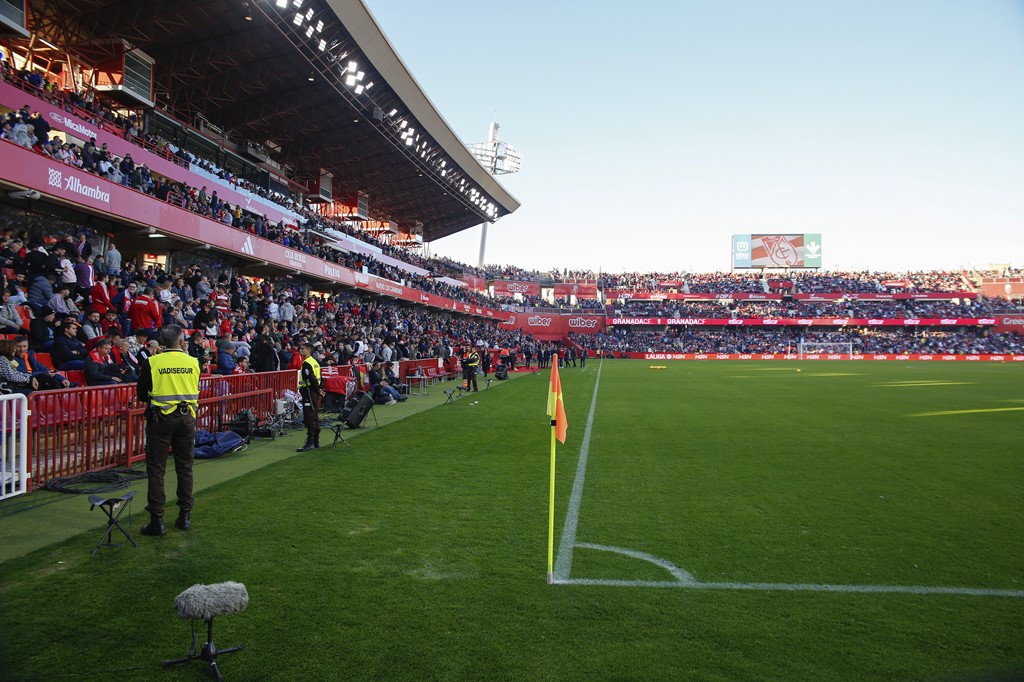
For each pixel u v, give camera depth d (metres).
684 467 8.81
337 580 4.52
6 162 12.62
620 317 72.31
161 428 5.53
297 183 42.12
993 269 85.38
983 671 3.32
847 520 6.18
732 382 27.89
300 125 36.75
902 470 8.63
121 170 17.36
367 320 29.00
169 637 3.67
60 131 17.81
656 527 5.93
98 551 5.08
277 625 3.81
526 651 3.51
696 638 3.69
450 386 25.22
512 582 4.52
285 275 27.11
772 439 11.40
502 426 13.05
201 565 4.80
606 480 7.95
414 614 3.97
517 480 7.89
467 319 56.94
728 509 6.59
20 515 6.11
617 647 3.56
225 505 6.58
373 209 59.19
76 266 13.27
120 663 3.38
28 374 8.08
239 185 28.66
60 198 13.92
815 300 75.00
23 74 17.44
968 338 69.06
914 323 69.81
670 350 68.69
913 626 3.86
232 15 25.22
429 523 5.97
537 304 73.62
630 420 14.20
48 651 3.49
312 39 26.91
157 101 29.53
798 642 3.64
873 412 15.80
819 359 67.00
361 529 5.76
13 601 4.12
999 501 6.94
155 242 19.72
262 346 13.23
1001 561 5.03
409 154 43.03
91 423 7.99
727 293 75.44
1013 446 10.62
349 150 42.12
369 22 28.55
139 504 6.59
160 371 5.55
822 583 4.55
